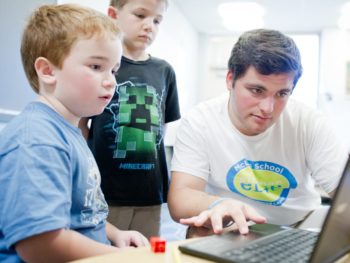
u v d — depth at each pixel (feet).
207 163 3.85
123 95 4.59
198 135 3.85
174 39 13.03
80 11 2.69
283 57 3.11
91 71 2.53
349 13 13.56
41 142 2.13
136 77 4.75
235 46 3.54
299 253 1.86
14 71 5.32
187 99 15.37
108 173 4.42
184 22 14.46
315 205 3.96
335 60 15.25
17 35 5.34
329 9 13.26
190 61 15.74
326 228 1.50
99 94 2.57
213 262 1.75
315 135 3.76
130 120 4.57
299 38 16.21
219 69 17.07
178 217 3.23
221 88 17.03
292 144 3.77
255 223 2.47
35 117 2.30
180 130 4.02
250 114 3.40
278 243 2.01
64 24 2.55
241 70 3.32
